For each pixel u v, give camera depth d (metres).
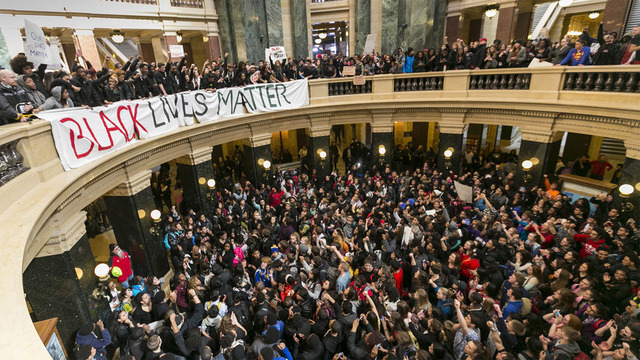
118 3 12.98
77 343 4.80
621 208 8.20
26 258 4.09
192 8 15.44
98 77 7.19
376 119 12.86
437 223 8.14
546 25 18.48
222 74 10.92
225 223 9.03
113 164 6.91
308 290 6.26
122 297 6.12
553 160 10.34
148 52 16.86
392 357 4.22
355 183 11.84
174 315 5.06
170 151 9.20
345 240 8.19
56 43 13.27
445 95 11.55
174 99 9.02
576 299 5.35
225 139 11.02
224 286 6.21
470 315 4.81
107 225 11.66
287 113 12.15
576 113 8.90
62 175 5.43
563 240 6.63
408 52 12.06
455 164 12.20
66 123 5.69
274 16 15.84
